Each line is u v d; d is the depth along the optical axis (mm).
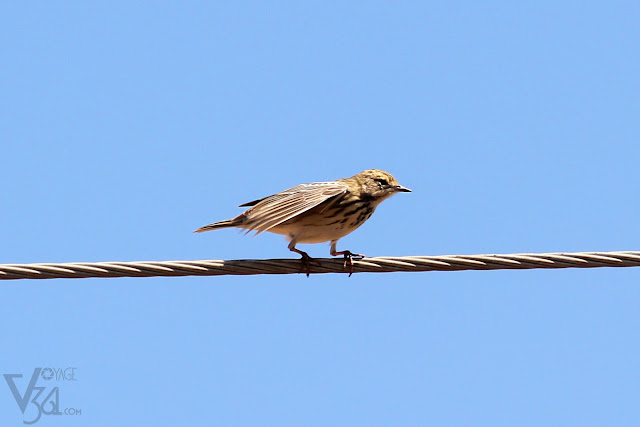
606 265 14766
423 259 14938
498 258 14797
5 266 14156
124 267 14406
